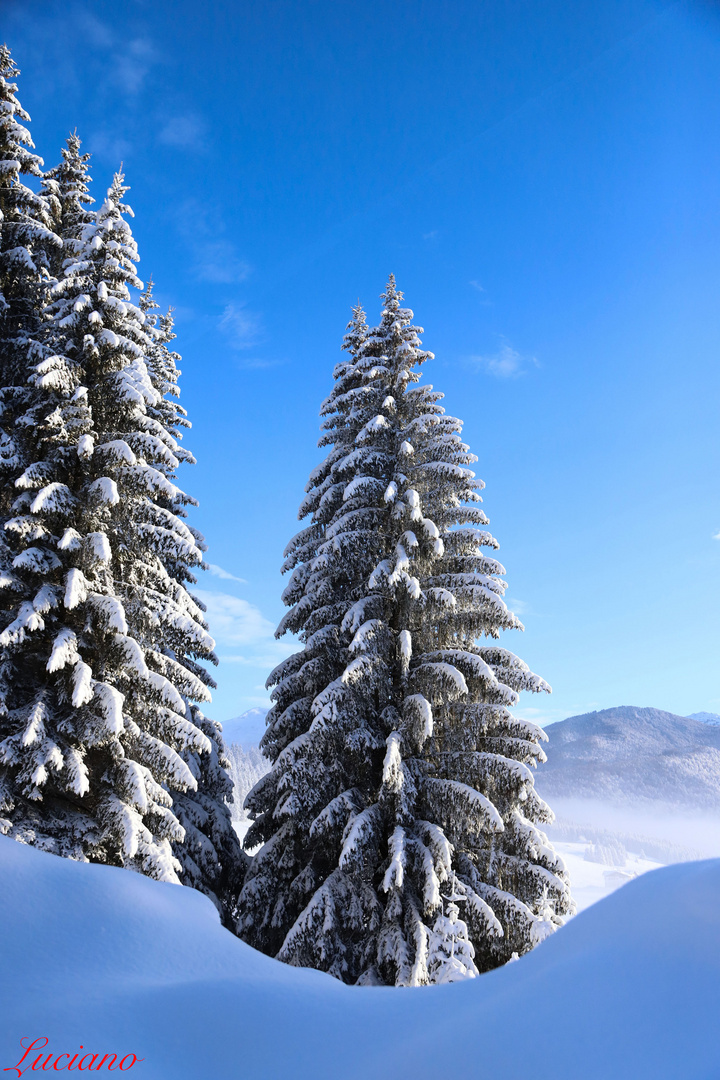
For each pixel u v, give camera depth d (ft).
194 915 19.11
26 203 53.93
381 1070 10.72
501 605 49.73
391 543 55.11
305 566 60.44
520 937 42.91
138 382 49.67
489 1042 10.36
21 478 42.86
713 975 9.89
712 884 12.07
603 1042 9.43
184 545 48.06
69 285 49.06
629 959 11.14
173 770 43.65
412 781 46.50
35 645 43.32
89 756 43.19
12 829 36.99
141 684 44.60
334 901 45.01
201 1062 11.68
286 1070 11.26
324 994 15.02
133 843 39.04
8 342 50.75
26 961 14.20
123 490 47.96
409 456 56.08
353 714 48.75
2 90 55.06
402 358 59.93
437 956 38.75
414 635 52.70
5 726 40.11
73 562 44.24
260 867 52.01
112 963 15.17
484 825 44.19
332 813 46.19
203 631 48.26
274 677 58.49
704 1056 8.39
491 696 50.24
